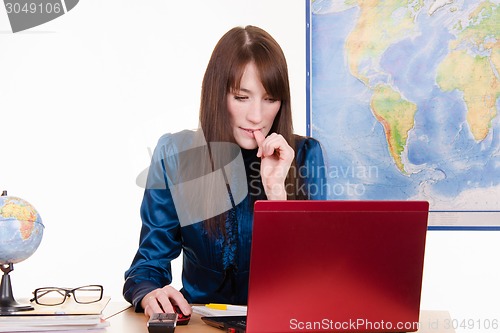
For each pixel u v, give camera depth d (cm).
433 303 285
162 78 295
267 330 138
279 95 226
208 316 168
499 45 281
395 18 284
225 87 223
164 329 145
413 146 284
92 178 295
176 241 217
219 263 218
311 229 136
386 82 284
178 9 294
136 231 294
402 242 140
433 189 283
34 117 294
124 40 294
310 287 137
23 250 157
